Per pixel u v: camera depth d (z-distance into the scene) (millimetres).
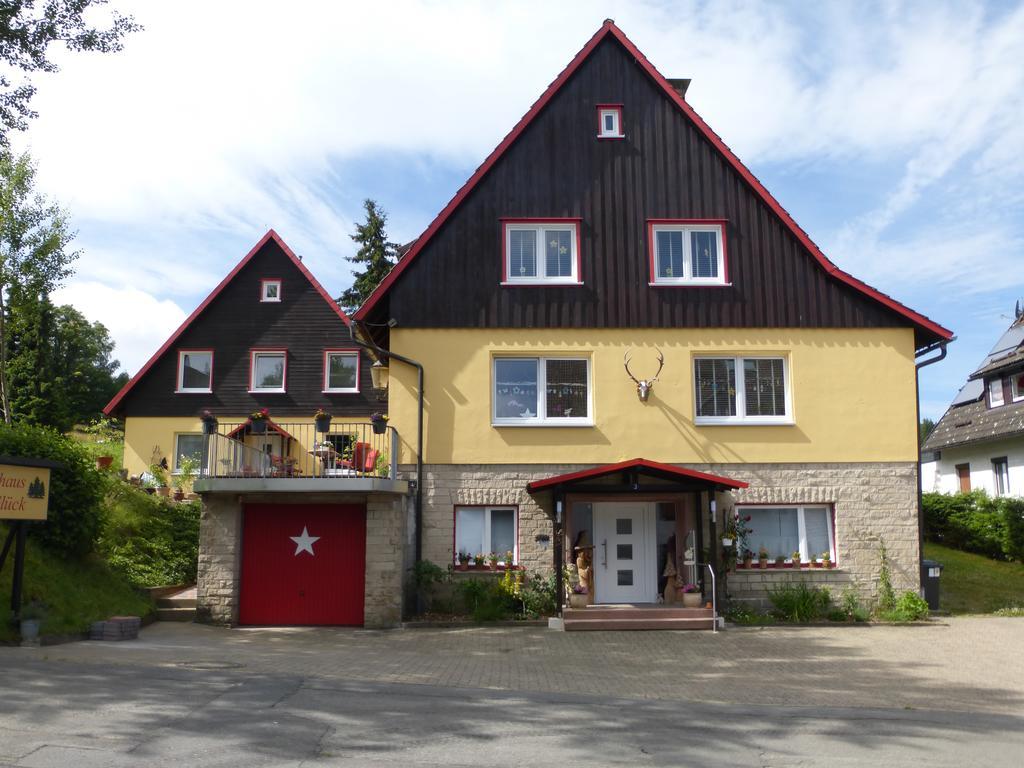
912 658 12922
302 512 16516
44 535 14398
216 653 12148
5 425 15156
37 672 9750
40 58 15000
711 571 15930
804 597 16516
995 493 28469
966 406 31500
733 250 17953
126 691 9062
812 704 9875
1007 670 12031
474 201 17953
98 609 14055
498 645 13891
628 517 17188
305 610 16188
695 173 18219
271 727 7992
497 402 17484
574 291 17656
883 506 17328
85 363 54594
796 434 17438
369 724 8297
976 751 8008
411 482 17000
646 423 17312
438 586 16734
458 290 17578
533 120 18344
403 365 17375
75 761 6762
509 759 7383
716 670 11953
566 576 16469
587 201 18016
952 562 22984
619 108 18438
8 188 27141
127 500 19797
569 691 10312
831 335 17750
